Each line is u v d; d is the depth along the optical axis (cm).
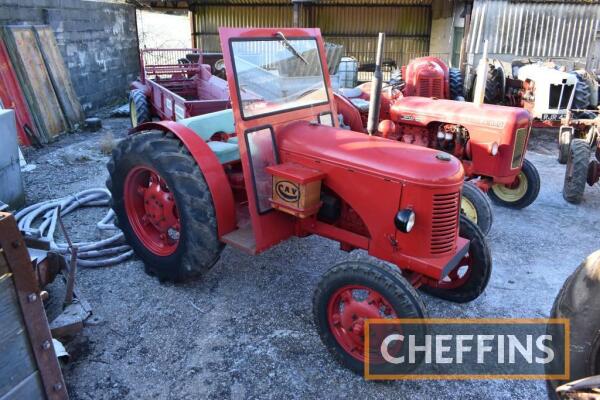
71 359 266
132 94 719
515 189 496
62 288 321
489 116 429
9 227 169
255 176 286
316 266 370
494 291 345
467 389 253
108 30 1016
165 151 310
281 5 1448
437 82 729
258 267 366
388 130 405
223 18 1470
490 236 434
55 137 718
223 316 307
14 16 706
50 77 744
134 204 350
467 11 1085
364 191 262
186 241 308
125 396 242
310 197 272
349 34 1477
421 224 247
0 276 169
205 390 247
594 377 175
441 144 461
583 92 773
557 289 348
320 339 280
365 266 242
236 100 276
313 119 324
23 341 181
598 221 472
